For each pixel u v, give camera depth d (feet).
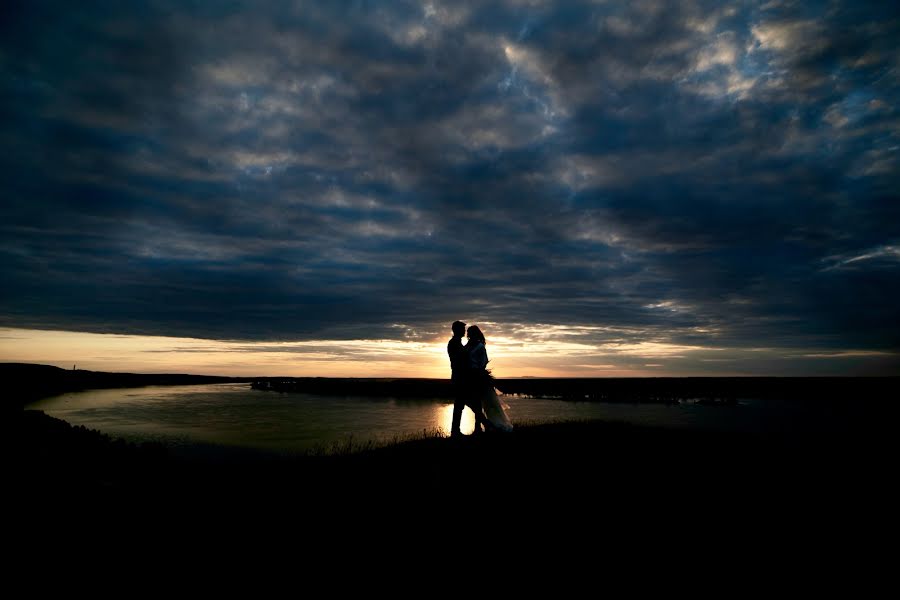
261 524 18.10
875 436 40.83
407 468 26.23
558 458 27.99
